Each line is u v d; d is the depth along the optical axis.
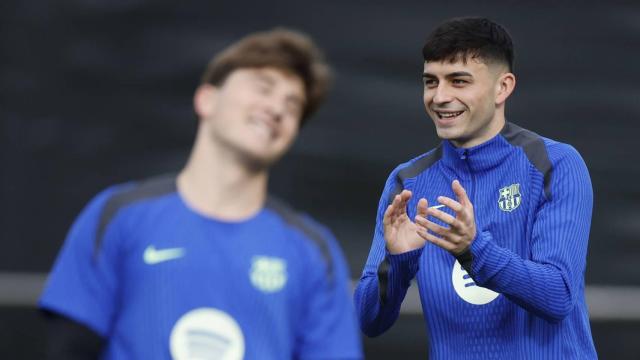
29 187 29.00
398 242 11.30
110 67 30.06
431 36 11.73
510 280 10.70
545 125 30.27
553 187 11.54
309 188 29.55
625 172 29.61
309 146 29.69
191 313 7.34
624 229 28.92
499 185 11.83
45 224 28.78
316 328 7.71
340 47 30.52
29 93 29.58
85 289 7.38
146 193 7.55
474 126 11.73
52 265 28.44
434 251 11.98
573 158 11.71
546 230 11.37
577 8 30.64
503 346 11.62
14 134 29.25
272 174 29.50
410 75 30.38
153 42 30.34
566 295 11.02
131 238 7.41
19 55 29.72
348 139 29.89
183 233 7.43
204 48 30.47
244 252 7.48
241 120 7.38
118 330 7.40
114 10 30.33
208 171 7.53
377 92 30.19
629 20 30.58
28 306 26.94
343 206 29.53
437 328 12.02
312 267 7.71
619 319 27.75
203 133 7.61
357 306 12.28
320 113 29.91
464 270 11.55
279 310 7.50
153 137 29.84
